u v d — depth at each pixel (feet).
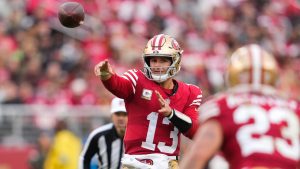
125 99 71.56
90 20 195.31
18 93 161.48
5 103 155.43
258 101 49.98
